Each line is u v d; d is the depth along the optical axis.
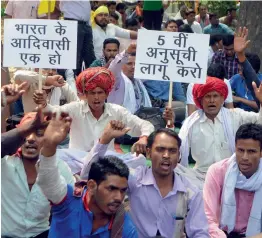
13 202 4.98
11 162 4.96
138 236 4.54
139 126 6.01
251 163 4.89
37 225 5.02
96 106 5.92
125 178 3.99
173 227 4.61
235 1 17.48
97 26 10.83
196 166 6.19
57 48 5.49
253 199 4.98
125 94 7.66
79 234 4.05
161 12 13.16
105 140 4.95
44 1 9.49
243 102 8.27
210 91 5.95
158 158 4.54
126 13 16.56
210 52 11.34
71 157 5.75
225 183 5.02
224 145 6.06
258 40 9.77
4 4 13.15
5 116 6.93
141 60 5.54
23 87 4.62
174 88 8.78
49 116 4.66
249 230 4.98
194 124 6.11
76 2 9.83
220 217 5.08
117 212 4.07
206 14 16.09
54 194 3.97
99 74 5.86
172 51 5.50
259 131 4.88
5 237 5.02
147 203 4.62
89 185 4.02
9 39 5.49
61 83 6.83
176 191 4.60
